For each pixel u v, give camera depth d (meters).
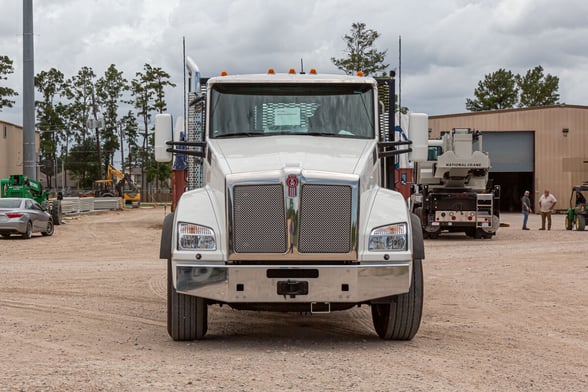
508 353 7.41
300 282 7.14
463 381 6.10
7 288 12.67
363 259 7.21
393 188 10.09
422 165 27.41
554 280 13.95
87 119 112.88
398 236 7.34
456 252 20.47
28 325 8.85
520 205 61.00
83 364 6.56
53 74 112.88
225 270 7.16
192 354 7.14
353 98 8.88
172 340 7.98
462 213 26.45
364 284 7.20
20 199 27.16
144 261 18.38
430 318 9.76
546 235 28.55
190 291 7.21
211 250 7.22
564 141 54.66
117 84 113.31
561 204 54.81
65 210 48.56
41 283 13.42
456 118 55.25
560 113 54.59
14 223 26.11
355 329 8.94
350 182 7.21
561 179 54.81
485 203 26.44
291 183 7.14
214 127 8.75
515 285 13.24
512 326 9.13
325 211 7.18
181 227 7.33
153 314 9.88
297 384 5.85
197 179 10.05
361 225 7.31
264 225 7.16
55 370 6.28
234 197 7.18
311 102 8.84
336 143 8.43
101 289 12.56
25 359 6.79
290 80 8.89
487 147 55.19
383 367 6.59
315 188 7.18
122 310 10.20
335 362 6.79
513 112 54.75
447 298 11.69
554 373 6.51
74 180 126.94
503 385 6.00
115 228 34.34
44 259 19.03
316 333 8.61
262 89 8.88
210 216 7.38
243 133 8.72
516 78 95.50
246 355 7.10
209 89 8.88
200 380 5.95
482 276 14.62
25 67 38.19
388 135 10.17
